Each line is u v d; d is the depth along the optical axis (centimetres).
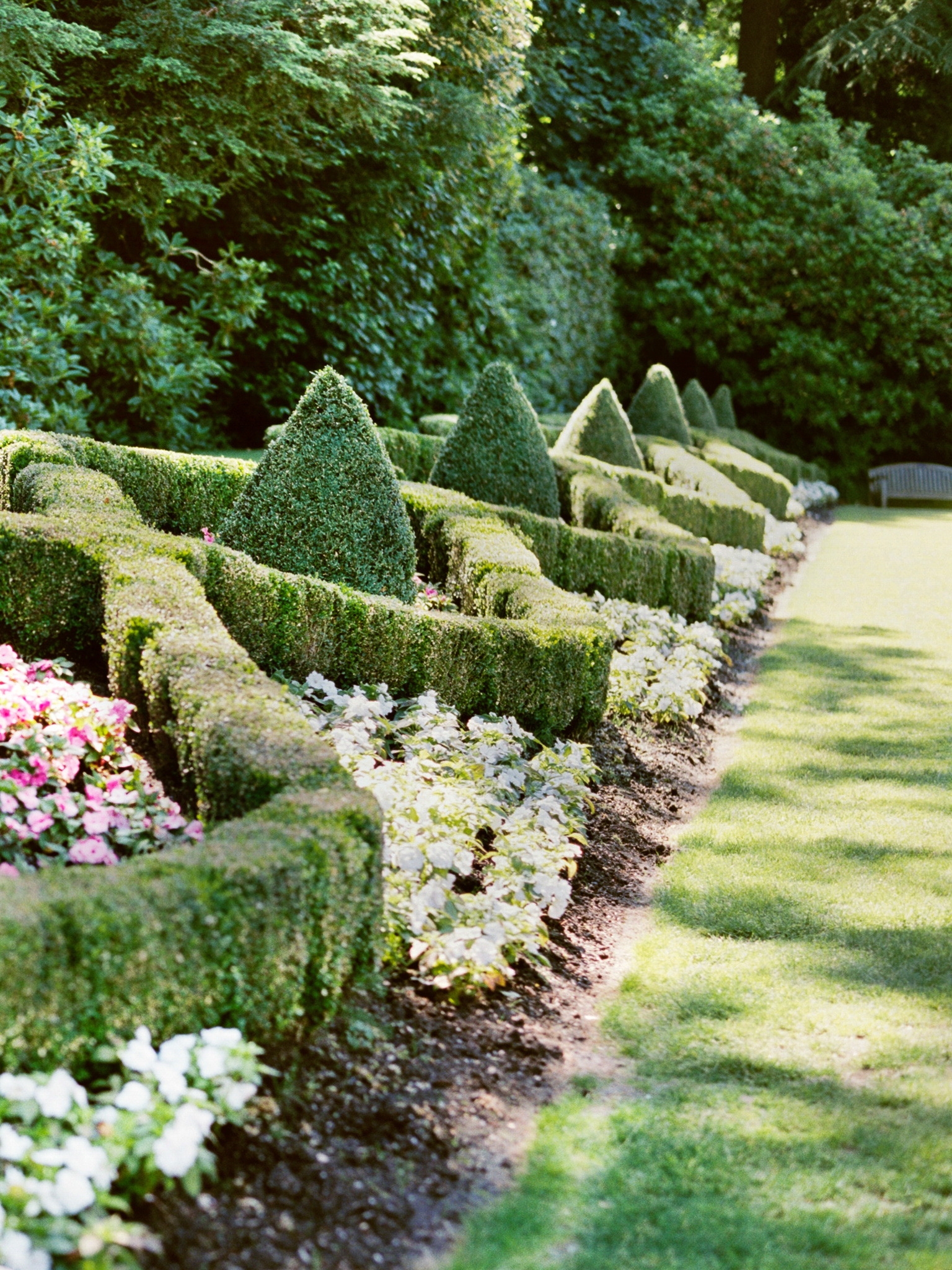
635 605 777
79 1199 189
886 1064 290
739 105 2000
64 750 348
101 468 615
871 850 446
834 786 526
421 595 628
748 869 427
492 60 1270
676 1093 280
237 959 238
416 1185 232
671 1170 247
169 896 226
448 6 1155
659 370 1592
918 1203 235
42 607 429
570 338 1828
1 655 395
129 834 323
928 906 392
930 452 2083
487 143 1248
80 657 446
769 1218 230
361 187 1176
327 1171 229
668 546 826
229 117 962
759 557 1082
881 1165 248
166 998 227
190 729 328
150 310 929
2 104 816
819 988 333
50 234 811
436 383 1380
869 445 2038
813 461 2086
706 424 1877
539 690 520
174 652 355
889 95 2234
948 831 468
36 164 812
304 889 248
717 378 2111
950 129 2173
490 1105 268
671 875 424
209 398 1171
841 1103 272
